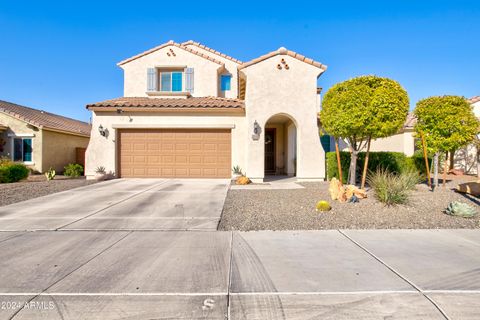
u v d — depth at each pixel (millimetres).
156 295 3854
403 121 10344
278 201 9930
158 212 8648
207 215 8273
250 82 15547
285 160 20375
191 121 16547
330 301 3697
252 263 4898
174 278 4332
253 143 15508
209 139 16656
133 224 7418
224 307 3578
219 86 22953
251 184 14469
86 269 4652
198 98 20188
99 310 3504
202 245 5848
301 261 4980
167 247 5723
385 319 3320
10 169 15406
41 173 21094
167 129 16656
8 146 21062
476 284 4094
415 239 6176
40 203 9938
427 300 3691
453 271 4527
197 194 11477
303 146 15469
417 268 4652
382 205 9031
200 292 3932
